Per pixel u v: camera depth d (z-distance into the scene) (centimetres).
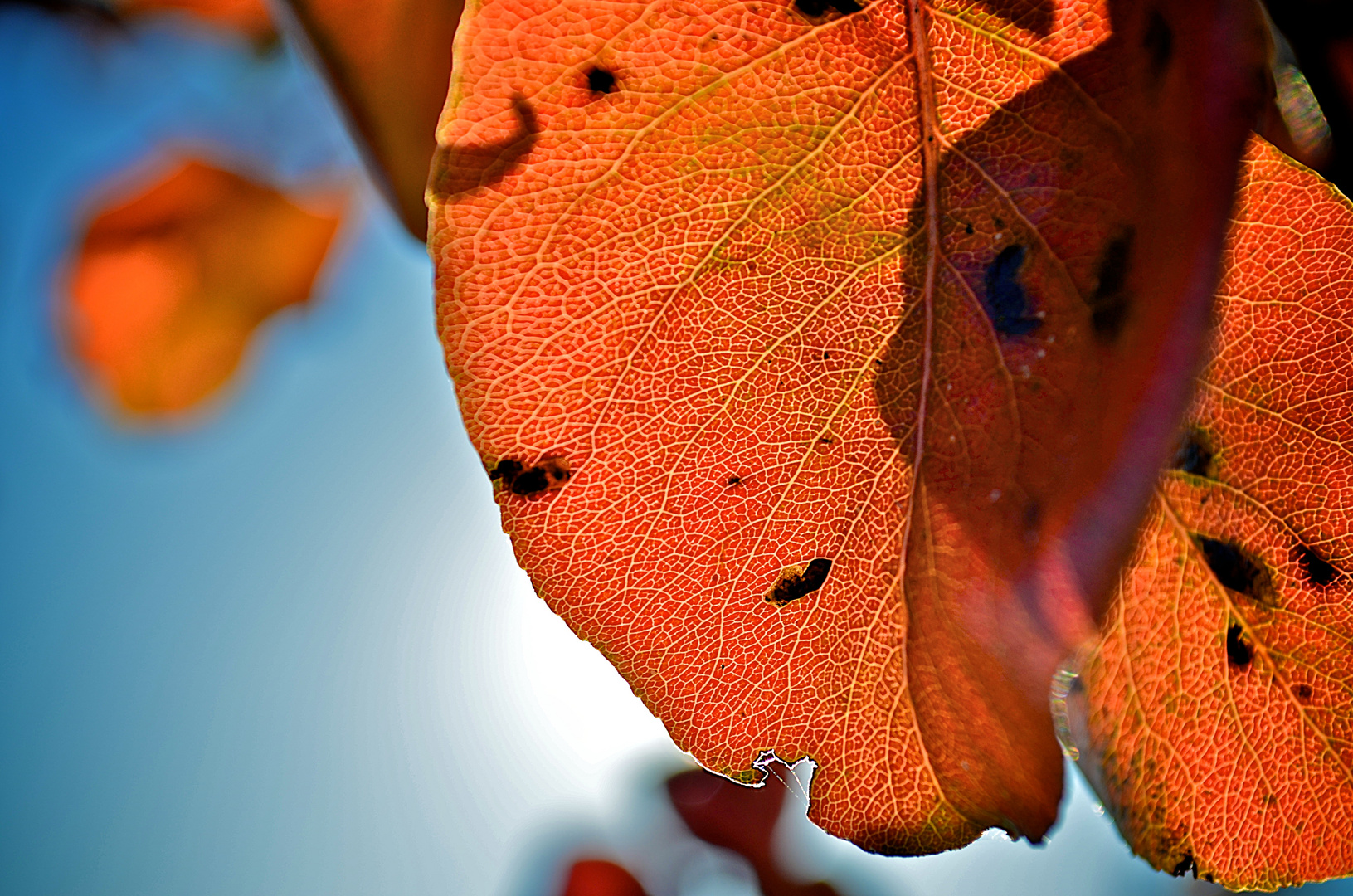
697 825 31
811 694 19
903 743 19
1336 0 18
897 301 18
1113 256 18
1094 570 18
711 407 18
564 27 18
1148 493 18
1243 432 19
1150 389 18
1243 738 19
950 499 19
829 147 18
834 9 18
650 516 19
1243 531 19
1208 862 19
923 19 18
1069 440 18
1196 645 19
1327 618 19
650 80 18
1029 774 19
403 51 19
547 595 19
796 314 18
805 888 31
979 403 19
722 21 18
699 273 18
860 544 19
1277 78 19
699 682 19
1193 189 18
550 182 18
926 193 18
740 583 19
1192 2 18
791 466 19
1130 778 19
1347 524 19
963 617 19
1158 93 18
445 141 18
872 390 19
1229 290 19
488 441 18
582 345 18
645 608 19
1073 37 18
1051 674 18
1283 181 19
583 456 18
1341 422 19
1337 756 19
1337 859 19
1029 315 18
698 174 18
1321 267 19
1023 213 18
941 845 19
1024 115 18
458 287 18
